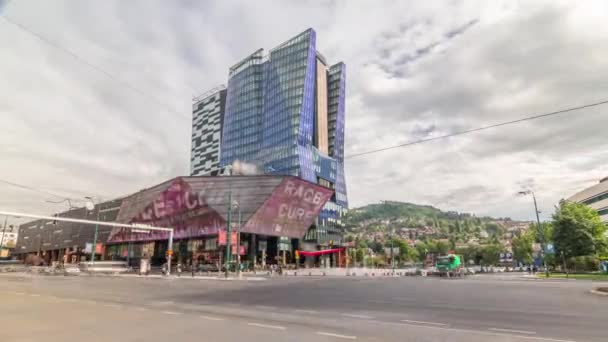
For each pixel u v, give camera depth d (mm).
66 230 112625
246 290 21812
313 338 7902
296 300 16016
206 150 145000
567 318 10688
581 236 50188
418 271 53000
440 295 18047
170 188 67125
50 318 10688
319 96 117688
